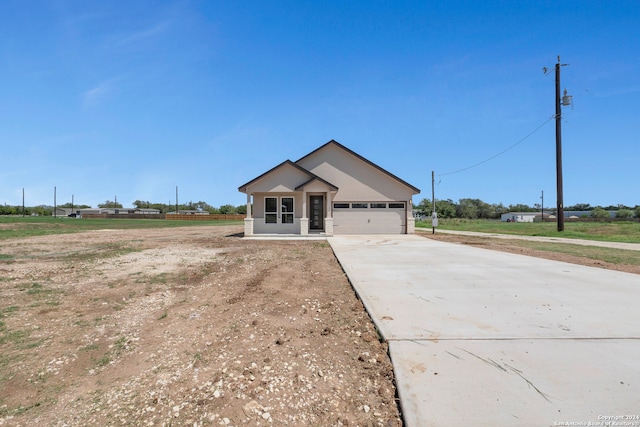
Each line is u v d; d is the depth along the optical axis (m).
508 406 2.34
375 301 4.90
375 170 19.23
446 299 5.01
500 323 3.92
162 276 7.04
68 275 7.15
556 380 2.66
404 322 3.97
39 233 19.56
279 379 2.81
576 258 9.45
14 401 2.61
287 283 6.34
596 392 2.49
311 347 3.44
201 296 5.50
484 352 3.16
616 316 4.15
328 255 10.27
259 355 3.27
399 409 2.39
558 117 19.97
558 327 3.77
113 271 7.59
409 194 19.22
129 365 3.17
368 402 2.50
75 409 2.49
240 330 3.95
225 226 33.41
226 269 7.81
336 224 19.12
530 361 2.97
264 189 17.77
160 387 2.75
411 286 5.87
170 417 2.35
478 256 9.81
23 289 5.97
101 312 4.72
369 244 13.54
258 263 8.65
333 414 2.36
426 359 3.03
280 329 3.96
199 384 2.77
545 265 8.12
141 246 12.73
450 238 17.05
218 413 2.37
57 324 4.26
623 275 6.81
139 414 2.40
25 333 3.96
